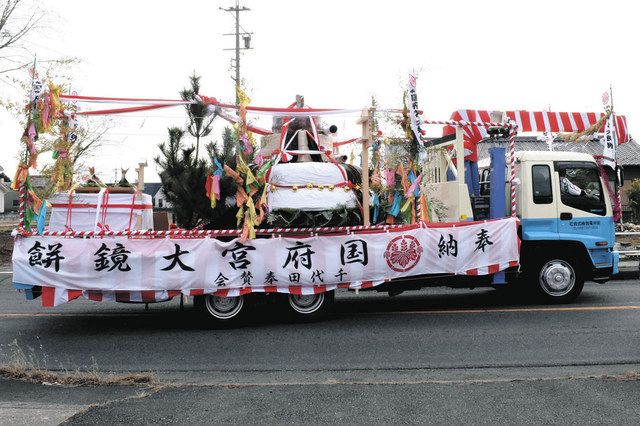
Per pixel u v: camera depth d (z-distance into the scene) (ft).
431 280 29.43
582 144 44.78
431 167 34.19
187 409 15.70
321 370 20.52
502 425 14.51
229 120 29.71
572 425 14.46
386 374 19.94
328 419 14.97
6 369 19.22
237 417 15.11
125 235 26.13
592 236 31.63
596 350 22.61
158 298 26.45
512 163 30.58
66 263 25.72
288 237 27.53
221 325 27.50
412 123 29.32
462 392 16.97
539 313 29.63
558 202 31.40
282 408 15.76
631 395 16.47
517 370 20.22
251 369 20.72
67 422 14.69
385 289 29.55
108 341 25.04
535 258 31.91
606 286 40.11
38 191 28.94
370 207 30.19
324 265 27.68
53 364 21.43
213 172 29.19
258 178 27.58
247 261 26.94
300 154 30.30
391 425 14.56
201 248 26.55
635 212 106.42
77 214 28.25
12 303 35.76
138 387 17.88
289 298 28.12
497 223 29.86
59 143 29.40
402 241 28.45
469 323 27.66
